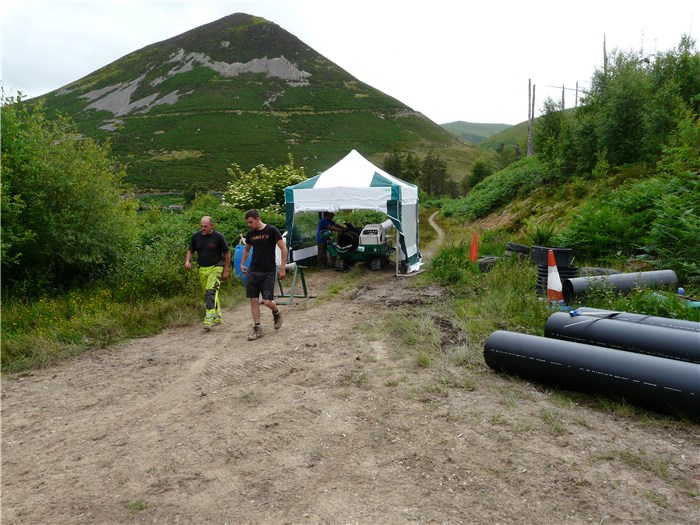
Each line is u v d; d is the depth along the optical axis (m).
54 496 3.44
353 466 3.61
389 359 5.83
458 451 3.73
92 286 9.98
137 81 196.12
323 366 5.70
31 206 9.14
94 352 6.71
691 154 11.50
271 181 20.77
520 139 53.50
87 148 10.16
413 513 3.04
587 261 10.68
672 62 18.09
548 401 4.55
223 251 7.79
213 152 124.69
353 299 9.35
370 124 161.38
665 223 9.52
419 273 12.24
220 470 3.66
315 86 190.62
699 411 3.84
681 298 6.86
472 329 6.59
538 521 2.91
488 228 21.61
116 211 10.58
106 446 4.12
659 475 3.32
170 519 3.13
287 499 3.25
